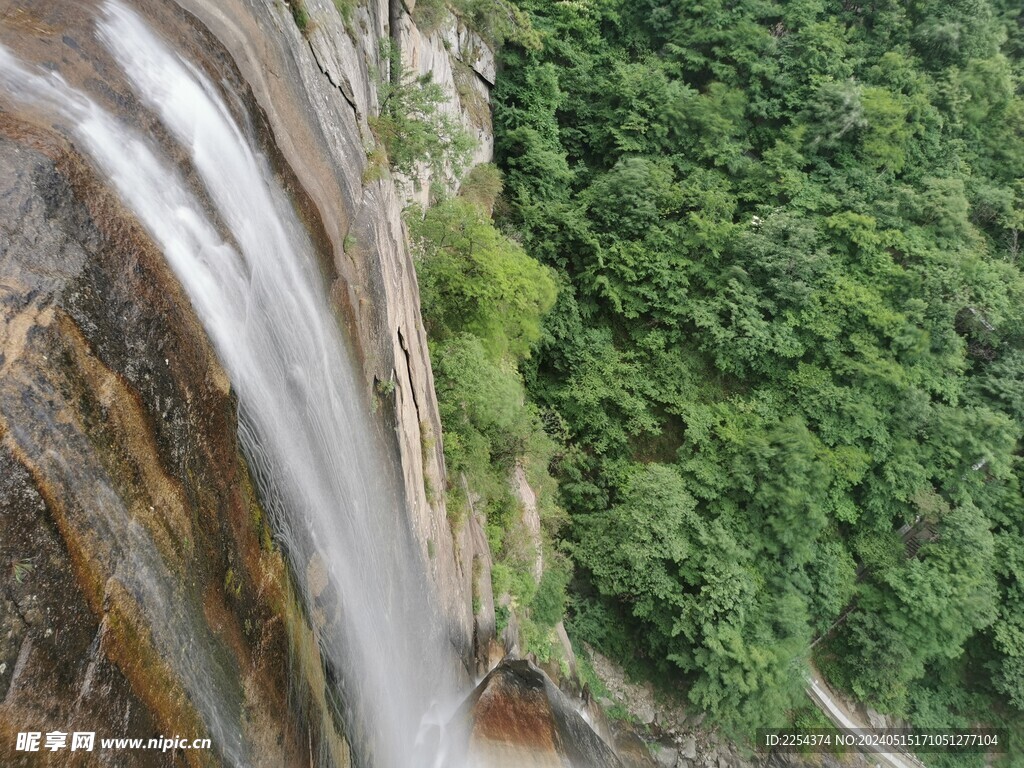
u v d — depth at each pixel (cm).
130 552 422
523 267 1844
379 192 1155
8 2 491
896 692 2262
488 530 1664
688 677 2152
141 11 600
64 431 386
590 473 2367
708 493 2214
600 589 2131
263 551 613
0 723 311
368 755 848
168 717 432
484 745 1096
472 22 2317
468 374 1510
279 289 735
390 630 964
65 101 478
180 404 507
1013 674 2316
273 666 599
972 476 2434
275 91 819
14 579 336
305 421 753
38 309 389
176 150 584
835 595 2283
